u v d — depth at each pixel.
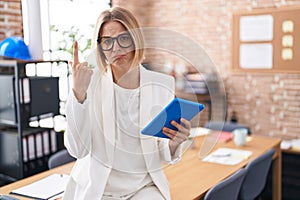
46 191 1.94
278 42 4.29
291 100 4.30
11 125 3.07
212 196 1.86
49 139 3.09
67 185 1.65
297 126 4.29
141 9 5.16
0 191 1.98
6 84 2.75
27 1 3.31
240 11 4.51
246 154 2.67
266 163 2.48
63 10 3.80
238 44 4.58
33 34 3.31
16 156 2.86
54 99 3.06
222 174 2.25
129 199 1.61
